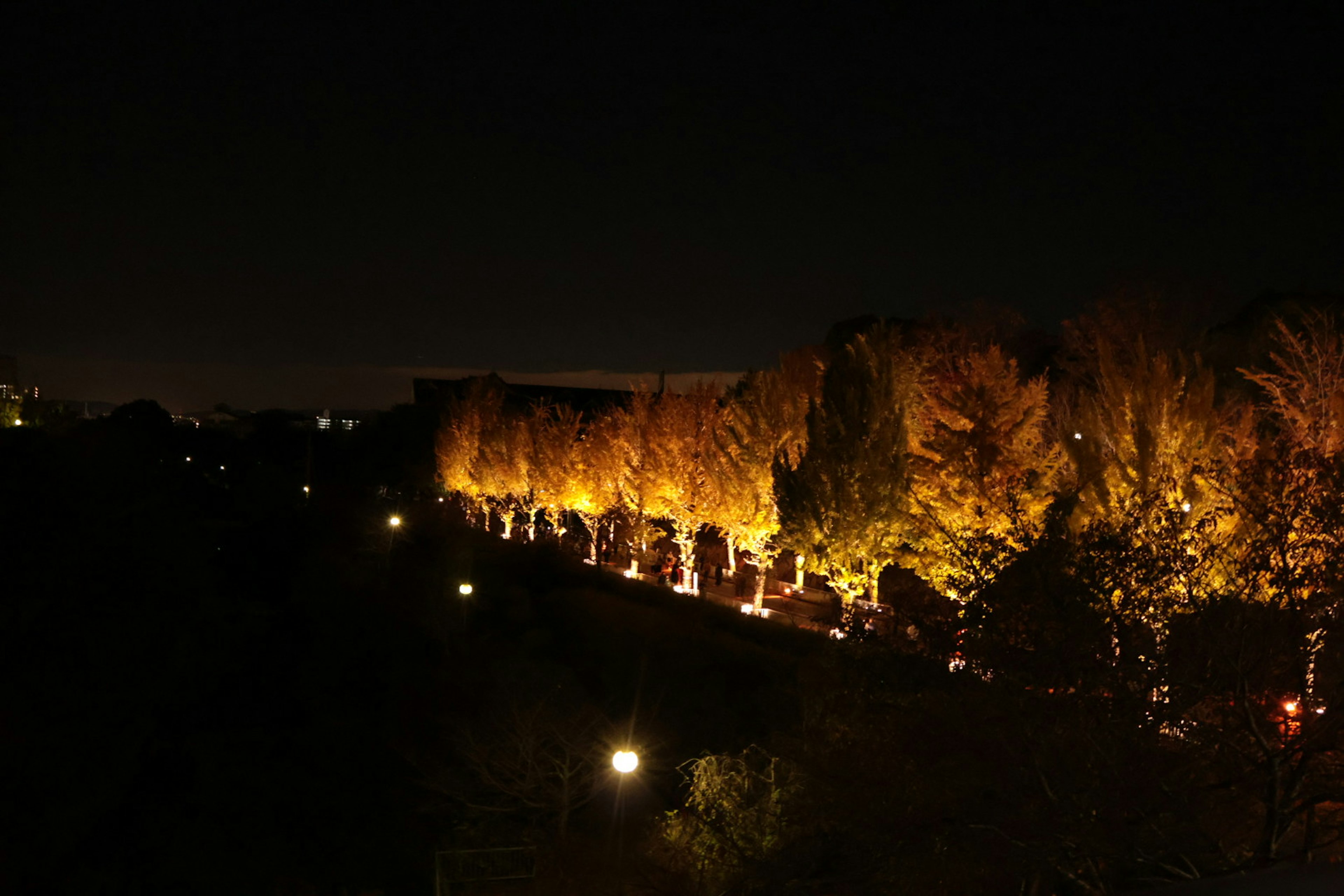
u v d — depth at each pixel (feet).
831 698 34.12
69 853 69.82
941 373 104.17
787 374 102.73
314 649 118.93
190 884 68.85
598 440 136.05
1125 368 71.00
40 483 91.45
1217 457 55.36
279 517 200.54
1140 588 28.25
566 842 55.11
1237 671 25.30
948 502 68.90
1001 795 26.17
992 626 28.30
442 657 109.70
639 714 77.00
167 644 91.50
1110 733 26.25
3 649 77.56
